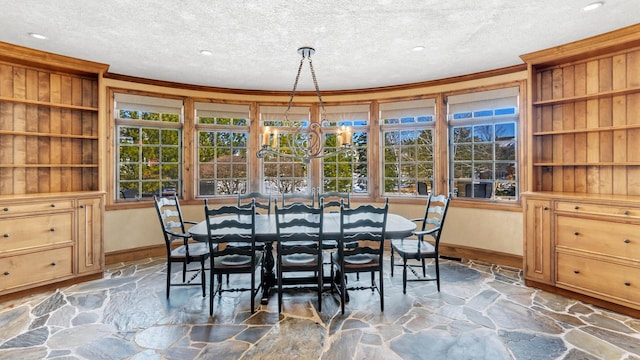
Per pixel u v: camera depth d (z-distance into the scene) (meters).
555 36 2.98
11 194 3.32
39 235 3.14
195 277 3.49
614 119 3.11
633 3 2.39
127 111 4.29
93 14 2.54
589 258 2.84
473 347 2.21
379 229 2.93
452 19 2.64
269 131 2.99
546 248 3.14
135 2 2.36
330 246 3.61
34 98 3.49
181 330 2.46
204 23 2.70
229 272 2.77
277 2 2.36
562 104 3.43
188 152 4.63
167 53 3.38
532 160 3.47
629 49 3.01
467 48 3.28
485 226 4.14
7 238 2.96
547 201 3.12
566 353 2.14
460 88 4.30
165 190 4.55
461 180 4.40
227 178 4.92
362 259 2.93
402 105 4.69
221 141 4.89
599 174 3.23
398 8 2.45
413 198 4.64
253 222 2.74
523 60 3.47
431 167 4.60
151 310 2.80
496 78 4.03
